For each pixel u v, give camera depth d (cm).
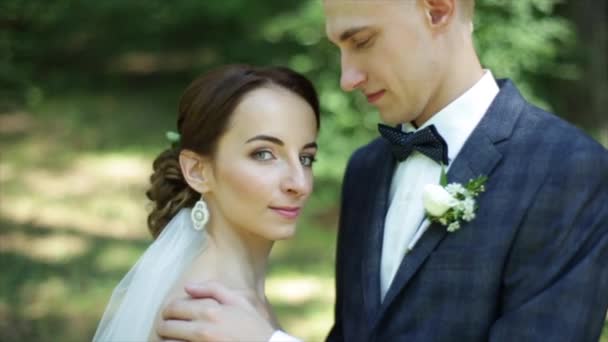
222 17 1081
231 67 210
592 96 775
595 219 186
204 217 211
